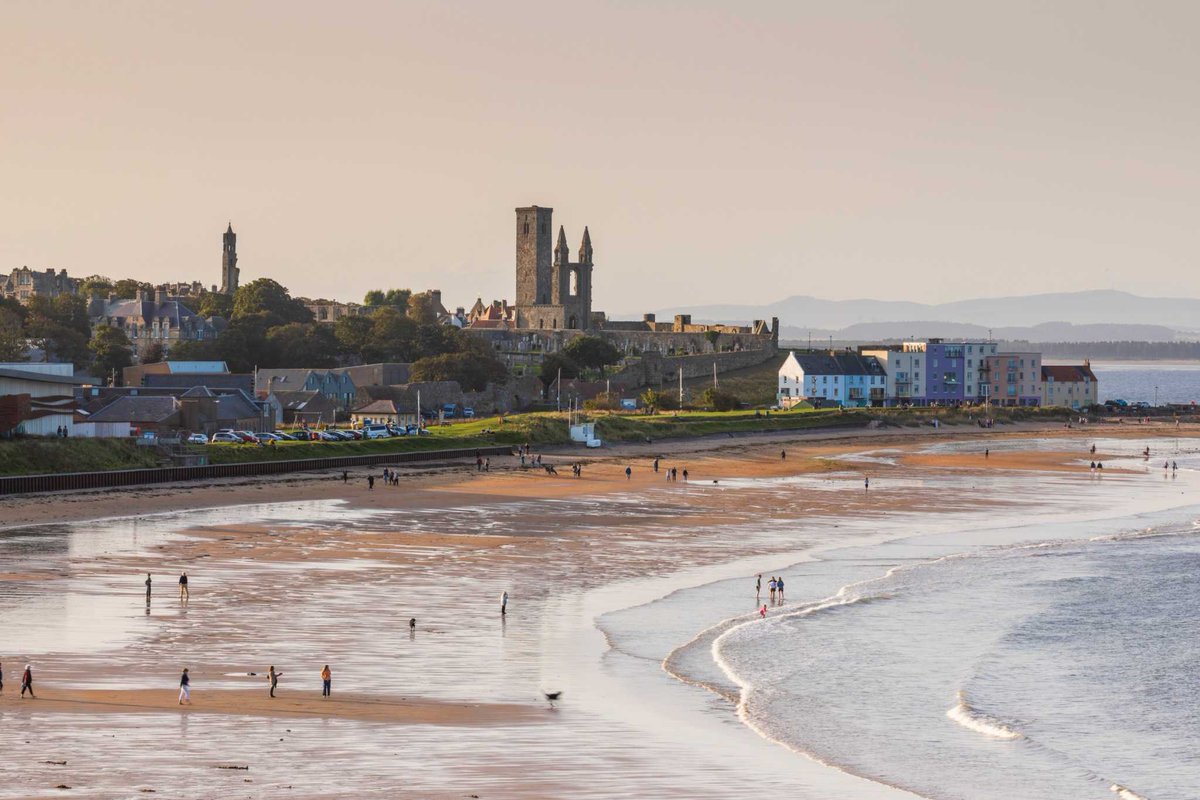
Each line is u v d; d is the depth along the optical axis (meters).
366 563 113.00
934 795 58.28
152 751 59.41
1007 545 132.00
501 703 70.31
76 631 83.81
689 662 80.88
